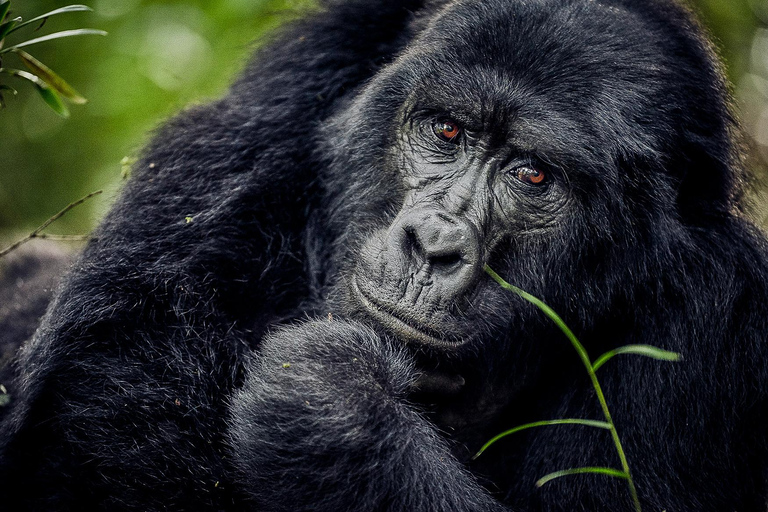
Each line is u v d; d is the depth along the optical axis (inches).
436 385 325.7
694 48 344.5
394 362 299.4
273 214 355.3
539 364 346.9
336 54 365.4
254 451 281.6
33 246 501.0
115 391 305.0
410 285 297.1
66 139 638.5
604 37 315.6
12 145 636.7
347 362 290.4
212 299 334.6
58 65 633.6
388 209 329.1
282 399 282.2
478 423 354.9
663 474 327.3
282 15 399.5
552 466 337.4
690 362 330.0
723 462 336.5
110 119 620.7
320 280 354.9
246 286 346.3
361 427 279.0
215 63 587.8
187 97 510.9
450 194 313.7
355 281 307.1
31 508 296.2
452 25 325.7
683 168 331.9
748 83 631.2
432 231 299.0
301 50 372.8
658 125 317.7
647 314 333.4
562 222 319.0
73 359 309.9
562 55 307.4
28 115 641.0
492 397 348.2
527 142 308.8
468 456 354.6
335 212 348.2
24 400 313.1
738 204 352.5
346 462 276.2
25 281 458.0
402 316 296.0
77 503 295.3
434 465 291.6
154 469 297.3
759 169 404.5
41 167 636.7
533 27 311.3
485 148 316.2
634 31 324.5
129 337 314.2
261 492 283.1
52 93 309.6
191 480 298.8
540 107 305.0
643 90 314.5
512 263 323.0
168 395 307.7
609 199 313.0
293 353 293.6
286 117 361.4
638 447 327.9
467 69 313.1
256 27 573.9
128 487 294.8
